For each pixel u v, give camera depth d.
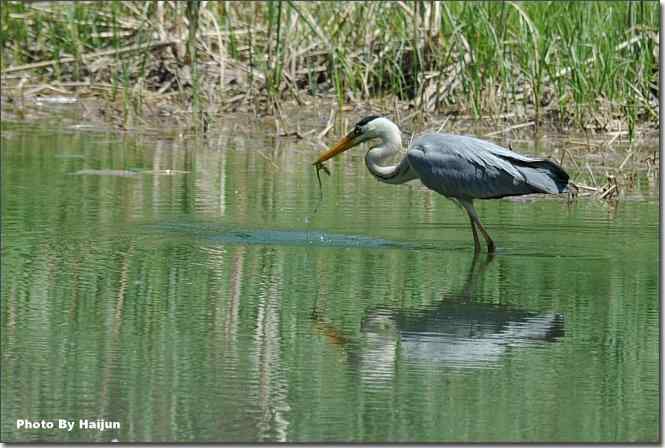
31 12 25.08
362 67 23.38
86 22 24.75
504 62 21.72
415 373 9.39
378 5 23.53
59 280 11.95
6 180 16.98
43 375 9.23
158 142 20.59
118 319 10.70
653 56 21.53
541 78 21.80
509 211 15.78
